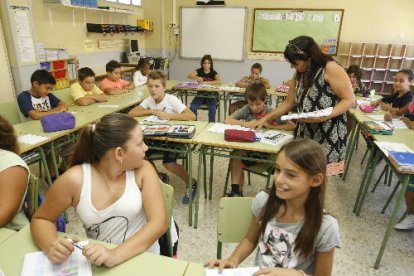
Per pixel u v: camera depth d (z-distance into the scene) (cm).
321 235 101
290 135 230
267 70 696
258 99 253
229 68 714
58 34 458
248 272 92
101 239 114
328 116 184
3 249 98
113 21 591
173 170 258
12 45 352
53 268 90
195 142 216
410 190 187
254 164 248
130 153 106
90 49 535
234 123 255
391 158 185
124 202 109
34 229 104
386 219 247
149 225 105
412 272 189
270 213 110
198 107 478
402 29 624
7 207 114
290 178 98
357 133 312
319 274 106
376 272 188
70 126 241
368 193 289
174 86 459
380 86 636
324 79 187
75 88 341
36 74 280
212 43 705
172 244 136
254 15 669
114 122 106
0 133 126
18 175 118
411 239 221
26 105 277
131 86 445
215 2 673
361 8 627
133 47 639
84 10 507
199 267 94
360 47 625
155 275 90
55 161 239
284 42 671
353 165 355
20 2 354
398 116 301
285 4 651
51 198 108
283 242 107
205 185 268
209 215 246
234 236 125
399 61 613
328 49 657
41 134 227
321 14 641
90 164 112
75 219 233
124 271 91
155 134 219
